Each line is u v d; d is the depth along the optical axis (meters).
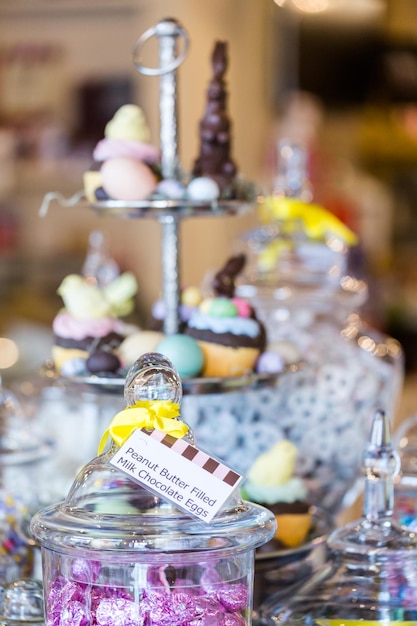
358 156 4.84
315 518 1.58
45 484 1.60
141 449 1.15
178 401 1.19
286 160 1.97
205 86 3.89
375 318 4.20
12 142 3.89
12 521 1.50
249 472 1.53
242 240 1.94
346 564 1.31
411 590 1.28
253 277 1.89
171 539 1.12
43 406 1.92
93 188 1.57
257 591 1.47
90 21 3.92
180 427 1.16
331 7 4.44
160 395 1.18
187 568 1.13
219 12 4.02
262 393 1.66
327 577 1.32
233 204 1.56
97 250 2.27
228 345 1.54
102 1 3.88
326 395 1.72
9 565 1.45
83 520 1.14
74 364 1.56
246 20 4.23
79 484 1.18
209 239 4.05
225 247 4.09
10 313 3.81
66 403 1.86
